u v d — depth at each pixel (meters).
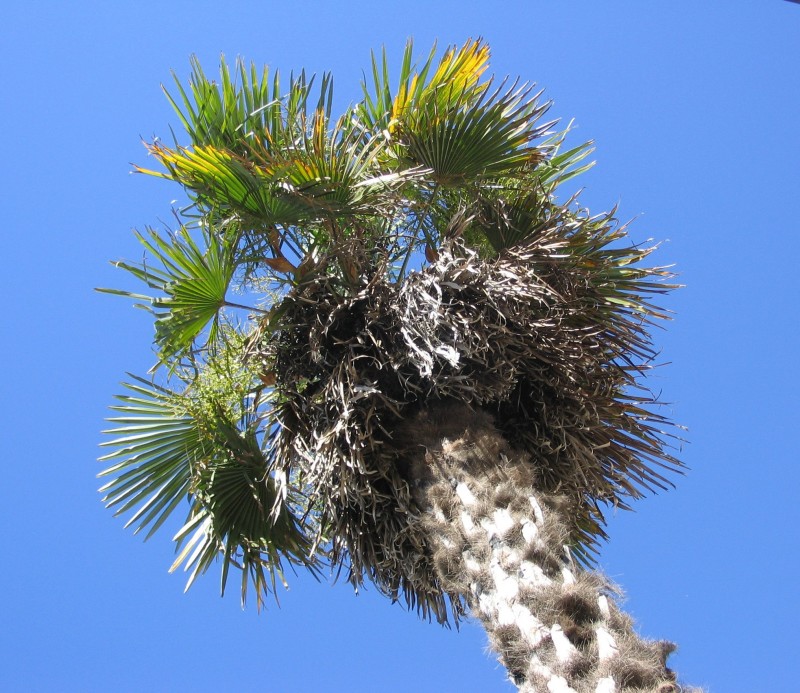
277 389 6.77
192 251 6.89
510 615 4.83
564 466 6.79
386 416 6.43
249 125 7.04
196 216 6.81
